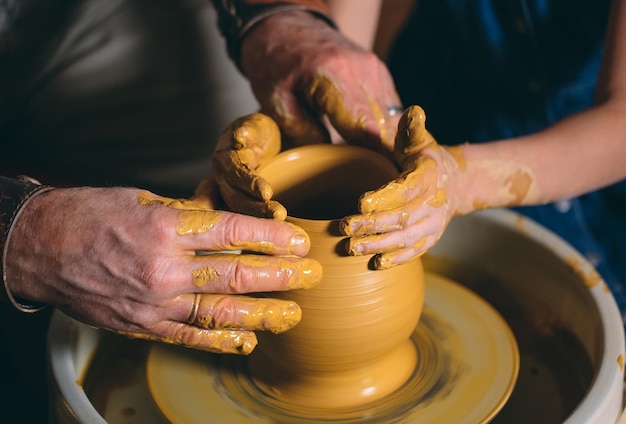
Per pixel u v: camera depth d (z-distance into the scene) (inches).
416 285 41.3
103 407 46.4
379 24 128.6
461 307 49.2
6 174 75.0
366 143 47.1
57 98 78.2
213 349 37.7
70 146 81.3
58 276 38.6
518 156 46.8
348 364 40.6
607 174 48.1
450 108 65.7
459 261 56.4
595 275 47.9
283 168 42.4
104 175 82.3
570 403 45.4
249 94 80.7
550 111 61.2
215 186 42.7
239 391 44.2
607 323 44.1
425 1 65.4
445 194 41.8
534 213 60.9
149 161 81.7
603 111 47.8
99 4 76.4
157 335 38.1
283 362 41.6
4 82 73.9
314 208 44.8
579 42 58.5
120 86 78.2
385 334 39.8
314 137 50.6
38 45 73.9
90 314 39.1
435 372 44.5
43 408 67.6
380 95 49.3
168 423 42.2
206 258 35.9
